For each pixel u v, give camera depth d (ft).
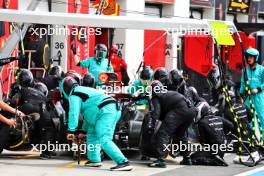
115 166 79.92
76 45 134.00
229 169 82.69
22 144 84.79
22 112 83.20
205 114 85.71
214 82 94.53
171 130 82.28
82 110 78.79
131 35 161.27
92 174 76.48
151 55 151.23
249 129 89.86
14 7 127.44
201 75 128.88
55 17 84.79
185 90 86.02
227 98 86.02
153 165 82.69
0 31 113.29
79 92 77.92
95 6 122.62
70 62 132.16
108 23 86.28
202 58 129.90
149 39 150.41
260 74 94.99
